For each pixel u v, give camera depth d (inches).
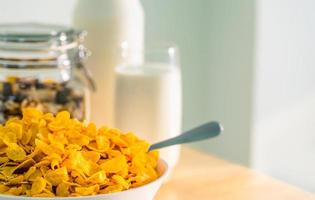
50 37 33.7
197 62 50.7
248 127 51.2
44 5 41.1
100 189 25.0
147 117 34.6
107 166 25.7
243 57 50.3
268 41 49.9
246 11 49.4
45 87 33.7
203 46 50.6
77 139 26.6
